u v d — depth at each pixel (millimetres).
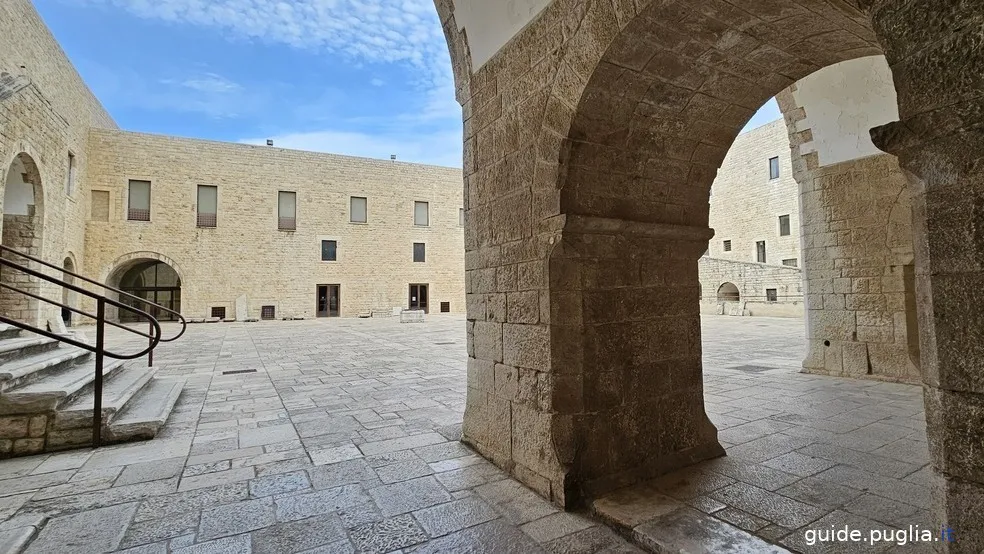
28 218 13070
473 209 3795
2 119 10562
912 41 1324
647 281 3250
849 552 2148
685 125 3125
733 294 24812
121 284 21625
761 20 2373
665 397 3268
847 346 6473
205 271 21219
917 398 5164
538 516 2629
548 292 2889
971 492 1219
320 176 23766
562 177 2818
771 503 2660
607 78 2604
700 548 2176
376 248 24906
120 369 5527
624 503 2674
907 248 5969
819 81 6445
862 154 6293
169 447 3758
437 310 26344
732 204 27875
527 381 3072
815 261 6816
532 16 3064
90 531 2428
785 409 4738
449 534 2424
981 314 1205
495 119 3498
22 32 12141
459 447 3760
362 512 2660
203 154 21391
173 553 2234
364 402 5355
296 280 22969
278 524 2520
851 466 3205
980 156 1196
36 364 4152
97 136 19328
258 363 8492
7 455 3488
